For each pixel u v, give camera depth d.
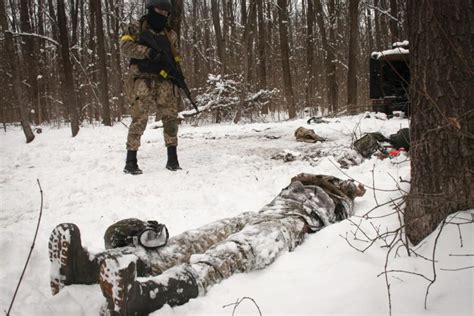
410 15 3.02
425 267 2.66
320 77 23.31
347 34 24.06
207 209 4.75
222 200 5.00
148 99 6.33
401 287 2.55
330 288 2.66
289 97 16.92
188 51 24.69
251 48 21.58
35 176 6.54
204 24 26.22
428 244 2.82
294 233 3.34
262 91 16.64
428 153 2.93
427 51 2.89
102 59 15.35
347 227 3.48
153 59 6.21
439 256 2.68
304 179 4.19
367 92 22.61
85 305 2.46
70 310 2.44
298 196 3.83
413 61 3.02
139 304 2.32
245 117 16.27
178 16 12.66
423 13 2.90
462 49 2.79
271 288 2.72
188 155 7.76
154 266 2.84
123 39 6.16
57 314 2.42
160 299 2.44
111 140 10.45
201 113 15.27
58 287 2.49
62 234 2.41
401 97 10.85
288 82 16.89
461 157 2.82
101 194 5.40
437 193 2.90
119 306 2.17
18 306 2.57
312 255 3.14
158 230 2.90
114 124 17.09
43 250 3.32
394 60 10.78
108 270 2.18
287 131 9.93
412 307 2.38
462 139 2.81
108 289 2.19
